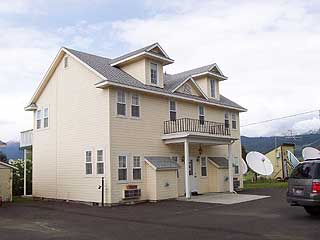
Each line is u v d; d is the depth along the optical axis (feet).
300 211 49.32
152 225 40.55
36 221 45.55
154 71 75.92
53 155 76.84
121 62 75.82
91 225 41.57
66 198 72.38
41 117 81.35
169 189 70.54
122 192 65.00
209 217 45.78
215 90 93.97
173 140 73.20
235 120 99.04
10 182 75.15
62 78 76.18
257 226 38.22
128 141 67.67
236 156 96.68
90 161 67.67
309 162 43.16
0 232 37.96
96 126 67.26
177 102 80.12
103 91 66.69
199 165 83.71
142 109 71.51
